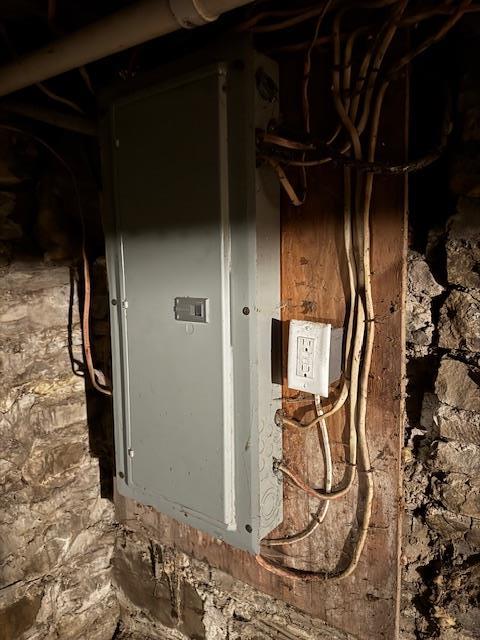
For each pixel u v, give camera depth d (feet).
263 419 3.39
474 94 2.86
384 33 2.80
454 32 2.93
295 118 3.32
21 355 4.45
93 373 4.58
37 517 4.68
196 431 3.48
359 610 3.65
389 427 3.32
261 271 3.26
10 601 4.53
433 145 2.95
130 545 5.22
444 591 3.38
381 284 3.22
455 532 3.33
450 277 3.09
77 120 4.00
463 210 2.99
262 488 3.44
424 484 3.44
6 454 4.39
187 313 3.37
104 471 5.24
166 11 2.62
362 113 2.98
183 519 3.70
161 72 3.32
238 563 4.27
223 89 3.00
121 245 3.75
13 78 3.44
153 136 3.38
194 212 3.24
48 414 4.69
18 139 4.33
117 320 3.90
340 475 3.55
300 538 3.78
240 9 3.43
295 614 4.09
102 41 2.93
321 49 3.15
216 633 4.61
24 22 3.74
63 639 5.01
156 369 3.66
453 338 3.14
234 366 3.28
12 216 4.38
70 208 4.63
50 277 4.61
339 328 3.31
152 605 5.12
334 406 3.38
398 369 3.23
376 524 3.48
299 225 3.44
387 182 3.10
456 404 3.17
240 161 3.04
